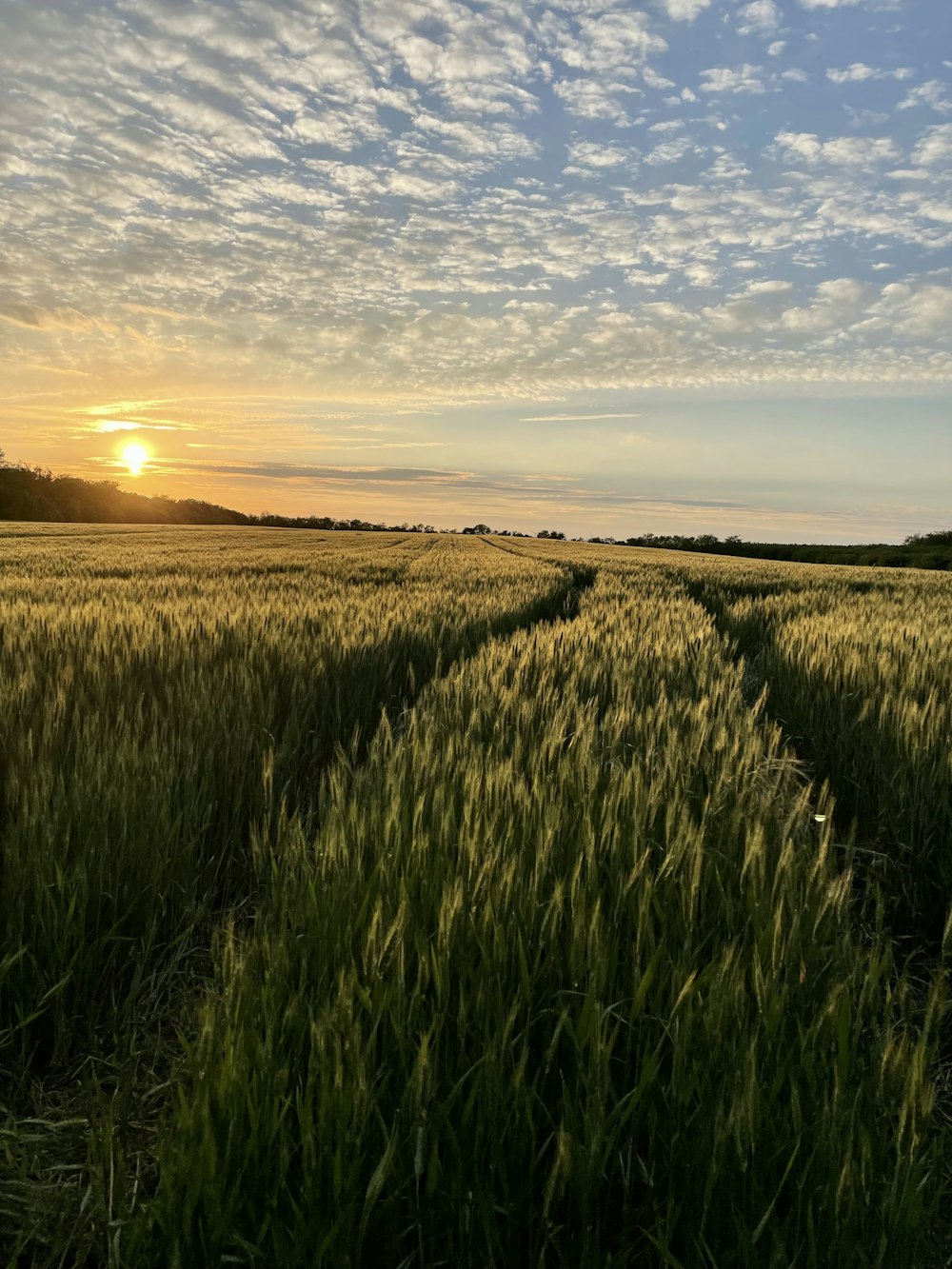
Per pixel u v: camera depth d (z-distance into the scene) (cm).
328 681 495
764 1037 159
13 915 224
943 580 2242
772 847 252
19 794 288
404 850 228
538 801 261
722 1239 133
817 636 696
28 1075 207
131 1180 165
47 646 503
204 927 280
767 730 440
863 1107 150
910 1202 130
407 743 354
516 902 199
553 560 2886
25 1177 165
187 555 2297
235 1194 131
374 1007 166
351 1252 130
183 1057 198
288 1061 154
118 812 273
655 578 1973
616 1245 141
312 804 371
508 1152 145
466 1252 132
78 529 5191
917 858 317
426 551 3434
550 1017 172
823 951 195
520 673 499
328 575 1590
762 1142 139
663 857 243
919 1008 200
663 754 335
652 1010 170
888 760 395
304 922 202
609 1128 148
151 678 450
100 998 234
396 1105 153
